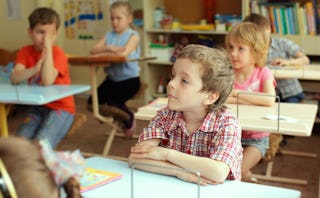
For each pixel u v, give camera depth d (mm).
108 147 3629
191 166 1350
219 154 1372
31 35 2955
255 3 4316
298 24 4195
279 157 3582
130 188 1286
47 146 769
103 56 3350
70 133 3068
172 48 4938
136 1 5227
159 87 5141
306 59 3506
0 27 6043
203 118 1484
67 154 826
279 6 4273
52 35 2926
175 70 1455
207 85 1423
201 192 1263
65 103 2926
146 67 5020
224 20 4648
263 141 2295
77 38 5711
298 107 2268
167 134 1529
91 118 4805
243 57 2283
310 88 4195
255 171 3256
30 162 710
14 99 2379
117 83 3750
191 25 4785
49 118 2852
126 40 3869
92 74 3402
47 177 719
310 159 3539
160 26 4957
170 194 1246
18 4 5844
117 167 1462
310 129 1874
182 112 1521
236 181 1355
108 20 5473
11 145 723
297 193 1266
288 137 4086
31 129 2852
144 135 1533
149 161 1413
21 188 679
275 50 3545
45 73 2830
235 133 1433
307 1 4480
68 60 3355
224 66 1451
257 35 2281
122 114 3609
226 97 1494
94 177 1346
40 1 5684
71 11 5664
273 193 1263
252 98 2273
